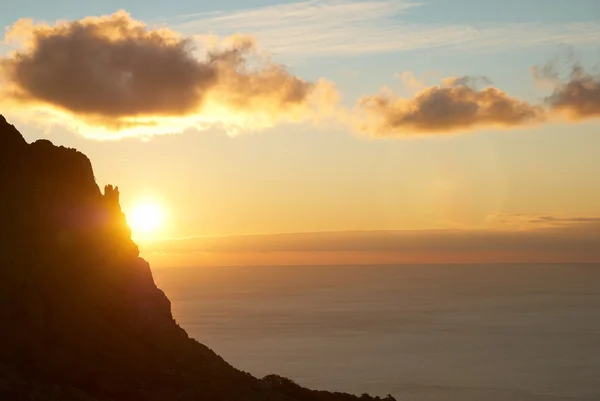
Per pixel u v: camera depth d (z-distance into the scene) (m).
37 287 66.00
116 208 79.62
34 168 72.56
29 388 57.03
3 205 67.25
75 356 63.47
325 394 74.69
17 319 62.81
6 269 63.56
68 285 68.50
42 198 71.00
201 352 73.44
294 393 73.06
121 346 67.56
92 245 73.06
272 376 76.06
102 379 62.44
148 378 65.19
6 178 68.88
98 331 67.38
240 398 65.19
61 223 71.25
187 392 64.25
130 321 71.19
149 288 76.50
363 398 77.00
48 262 68.31
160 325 73.88
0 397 54.44
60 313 66.12
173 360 69.56
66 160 75.25
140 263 78.19
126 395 61.41
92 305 69.56
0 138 70.56
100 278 71.75
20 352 60.94
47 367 60.91
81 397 58.22
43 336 63.25
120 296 72.19
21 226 67.69
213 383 67.50
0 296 62.28
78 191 74.50
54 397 56.59
